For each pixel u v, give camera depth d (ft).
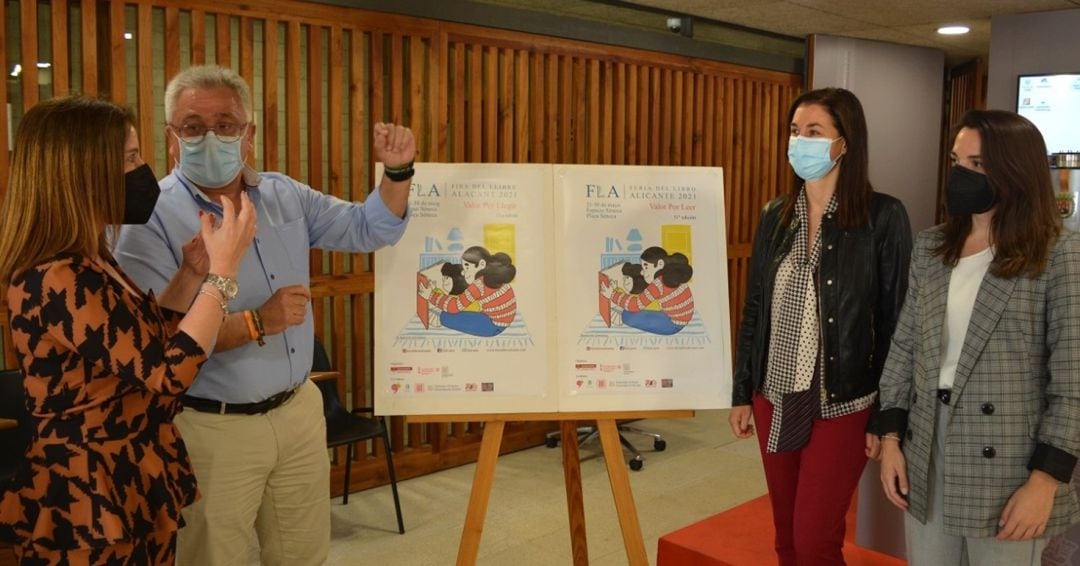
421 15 15.07
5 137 11.19
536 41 16.90
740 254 21.74
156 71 14.96
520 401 8.09
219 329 6.19
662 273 8.28
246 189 7.34
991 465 6.24
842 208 7.63
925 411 6.62
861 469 7.76
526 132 16.97
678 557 11.18
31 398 5.51
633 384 8.16
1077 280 6.03
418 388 8.04
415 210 8.18
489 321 8.13
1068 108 19.12
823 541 7.72
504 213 8.23
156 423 5.83
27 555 5.51
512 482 15.51
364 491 15.06
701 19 20.22
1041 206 6.19
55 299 5.32
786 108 22.68
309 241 8.00
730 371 8.29
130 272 6.81
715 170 8.53
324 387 13.32
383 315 8.08
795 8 18.97
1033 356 6.22
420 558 12.36
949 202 6.50
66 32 11.62
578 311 8.18
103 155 5.47
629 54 18.54
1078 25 18.85
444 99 15.61
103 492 5.44
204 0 12.64
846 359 7.56
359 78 14.55
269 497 7.45
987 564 6.46
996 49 19.88
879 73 22.93
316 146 14.23
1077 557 8.02
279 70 16.99
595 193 8.32
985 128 6.28
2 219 5.55
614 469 8.18
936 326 6.60
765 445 8.13
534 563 12.17
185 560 7.00
